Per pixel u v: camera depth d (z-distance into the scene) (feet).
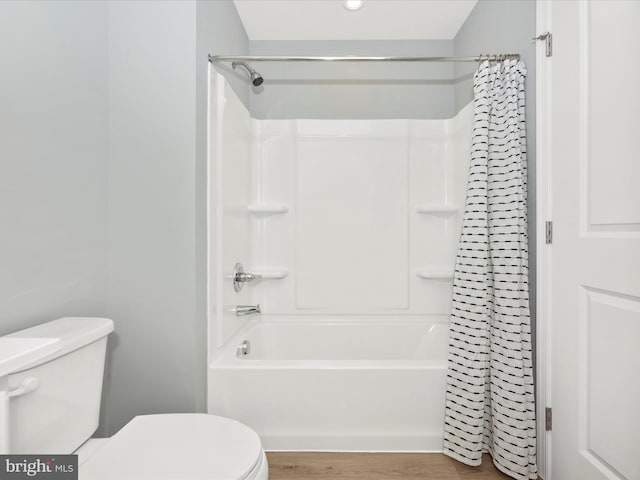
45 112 4.08
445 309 7.80
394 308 7.84
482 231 5.48
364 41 8.59
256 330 7.47
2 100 3.60
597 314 4.21
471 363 5.30
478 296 5.41
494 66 5.72
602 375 4.13
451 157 7.87
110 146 5.02
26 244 3.87
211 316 5.40
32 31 3.91
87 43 4.65
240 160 6.79
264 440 5.41
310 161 7.86
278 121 7.89
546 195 5.05
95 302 4.84
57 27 4.21
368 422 5.43
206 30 5.39
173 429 3.74
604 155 4.09
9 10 3.65
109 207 5.03
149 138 4.98
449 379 5.48
